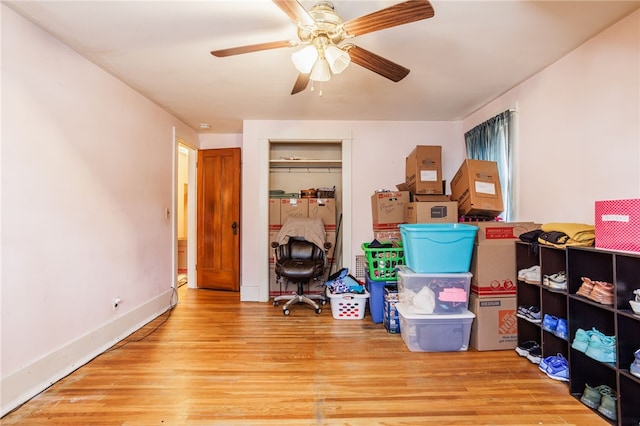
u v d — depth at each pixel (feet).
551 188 8.14
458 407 5.68
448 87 9.64
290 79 8.96
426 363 7.38
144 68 8.24
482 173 9.59
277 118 12.75
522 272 7.78
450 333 8.07
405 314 8.09
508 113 9.67
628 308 5.16
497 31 6.64
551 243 6.58
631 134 6.11
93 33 6.62
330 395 6.07
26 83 6.09
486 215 9.87
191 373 6.89
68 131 7.10
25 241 6.01
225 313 11.21
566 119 7.65
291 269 11.15
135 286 9.66
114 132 8.70
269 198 13.50
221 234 14.43
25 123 6.06
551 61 7.98
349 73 8.62
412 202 10.47
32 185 6.18
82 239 7.47
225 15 6.07
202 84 9.29
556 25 6.43
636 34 6.00
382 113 12.15
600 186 6.76
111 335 8.40
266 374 6.86
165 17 6.12
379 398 5.96
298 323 10.16
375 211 11.76
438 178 10.80
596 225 5.59
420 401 5.86
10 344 5.67
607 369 6.03
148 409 5.62
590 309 6.12
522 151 9.28
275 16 6.12
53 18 6.09
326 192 13.80
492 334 8.05
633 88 6.07
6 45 5.71
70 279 7.07
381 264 10.19
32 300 6.12
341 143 13.58
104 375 6.81
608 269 6.10
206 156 14.66
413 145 13.14
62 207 6.89
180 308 11.80
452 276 8.13
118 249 8.83
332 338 8.91
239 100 10.66
